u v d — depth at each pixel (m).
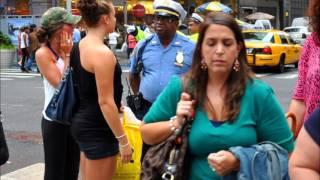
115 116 3.82
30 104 13.12
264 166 2.65
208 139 2.71
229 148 2.70
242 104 2.74
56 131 4.66
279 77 19.94
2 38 25.27
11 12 33.19
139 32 17.47
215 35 2.75
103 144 3.93
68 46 4.70
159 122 2.88
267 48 20.58
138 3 32.00
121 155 3.98
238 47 2.81
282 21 49.69
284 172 2.70
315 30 2.23
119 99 4.05
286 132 2.80
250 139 2.72
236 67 2.79
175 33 5.01
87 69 3.86
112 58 3.82
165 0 4.96
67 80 4.07
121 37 28.75
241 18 43.44
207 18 2.81
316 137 2.03
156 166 2.77
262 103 2.75
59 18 4.62
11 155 7.78
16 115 11.45
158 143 2.87
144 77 5.11
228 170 2.65
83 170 4.21
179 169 2.74
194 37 6.12
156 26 4.96
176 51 4.96
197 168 2.78
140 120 4.81
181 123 2.76
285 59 21.91
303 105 3.27
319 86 3.03
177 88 2.88
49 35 4.65
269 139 2.79
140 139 4.29
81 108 3.99
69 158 4.87
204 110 2.76
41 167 7.00
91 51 3.82
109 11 3.89
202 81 2.81
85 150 3.97
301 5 52.84
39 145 8.41
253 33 21.39
